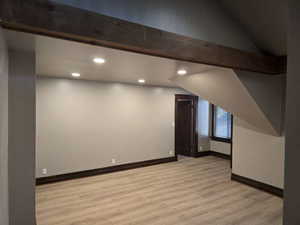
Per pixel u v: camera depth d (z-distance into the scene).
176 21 1.90
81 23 1.36
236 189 3.86
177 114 6.21
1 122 1.41
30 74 2.17
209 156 6.48
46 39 1.71
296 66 0.93
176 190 3.79
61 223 2.68
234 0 2.14
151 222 2.72
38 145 3.92
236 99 3.20
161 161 5.60
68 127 4.22
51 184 4.00
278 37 2.28
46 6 1.26
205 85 3.31
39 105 3.91
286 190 0.96
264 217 2.87
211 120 6.61
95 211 3.00
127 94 4.95
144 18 1.71
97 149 4.58
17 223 2.15
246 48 2.45
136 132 5.13
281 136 3.50
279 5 1.95
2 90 1.45
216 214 2.94
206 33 2.11
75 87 4.27
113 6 1.56
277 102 3.26
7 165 1.95
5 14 1.15
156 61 2.44
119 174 4.65
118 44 1.52
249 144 4.04
